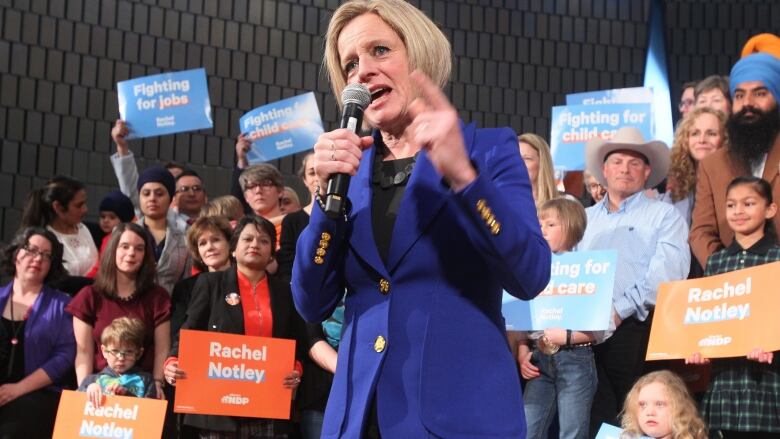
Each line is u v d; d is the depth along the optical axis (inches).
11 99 301.1
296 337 169.5
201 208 237.6
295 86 339.0
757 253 161.0
